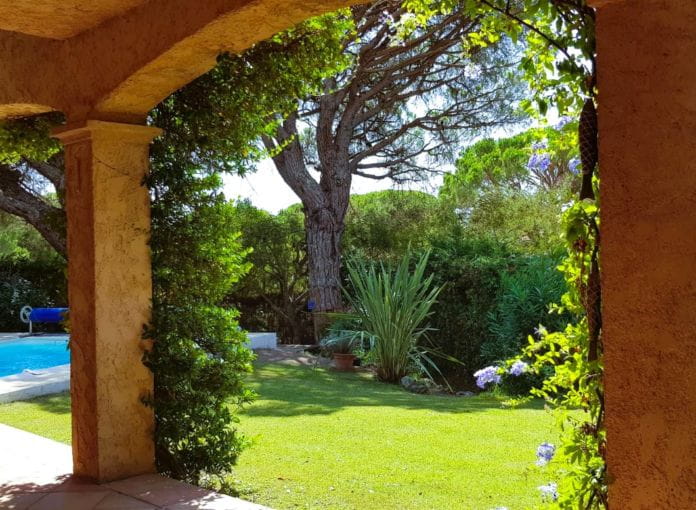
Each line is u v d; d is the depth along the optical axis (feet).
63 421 20.72
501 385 27.91
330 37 15.24
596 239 7.41
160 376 14.53
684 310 5.87
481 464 15.83
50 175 38.91
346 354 33.68
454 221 44.29
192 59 12.13
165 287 14.67
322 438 18.56
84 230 13.80
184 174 14.96
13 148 17.17
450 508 12.82
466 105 44.47
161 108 14.93
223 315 15.34
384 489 14.07
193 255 14.90
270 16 10.59
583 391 8.09
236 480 14.88
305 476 15.08
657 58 6.05
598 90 6.41
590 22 7.54
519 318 29.81
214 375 14.94
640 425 6.11
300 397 25.48
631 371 6.17
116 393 13.85
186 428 14.53
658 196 6.03
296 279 49.52
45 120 16.97
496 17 8.86
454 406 23.80
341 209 44.29
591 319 7.41
